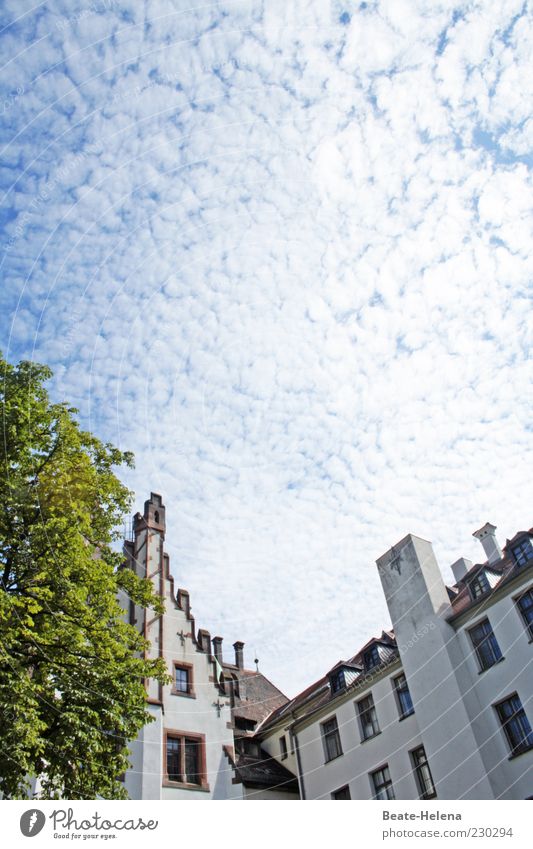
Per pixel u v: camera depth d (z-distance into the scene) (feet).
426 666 91.40
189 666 103.04
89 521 67.36
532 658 81.51
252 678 131.13
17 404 68.23
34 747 54.03
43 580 62.23
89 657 61.31
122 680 63.41
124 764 60.49
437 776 84.48
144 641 69.56
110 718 59.31
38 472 67.15
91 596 65.62
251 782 100.94
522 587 85.35
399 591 100.12
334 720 104.37
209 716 100.48
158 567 110.32
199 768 94.94
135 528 114.93
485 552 111.14
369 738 97.45
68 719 55.62
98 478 72.23
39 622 59.57
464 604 94.53
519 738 80.48
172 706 97.30
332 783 99.96
